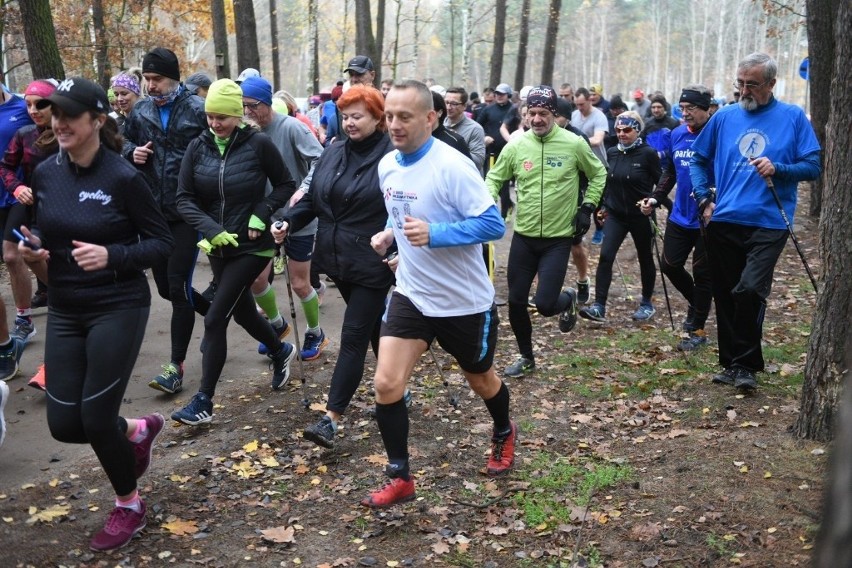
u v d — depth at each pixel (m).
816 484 4.28
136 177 3.68
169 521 4.12
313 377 6.31
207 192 5.20
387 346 4.05
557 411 5.68
